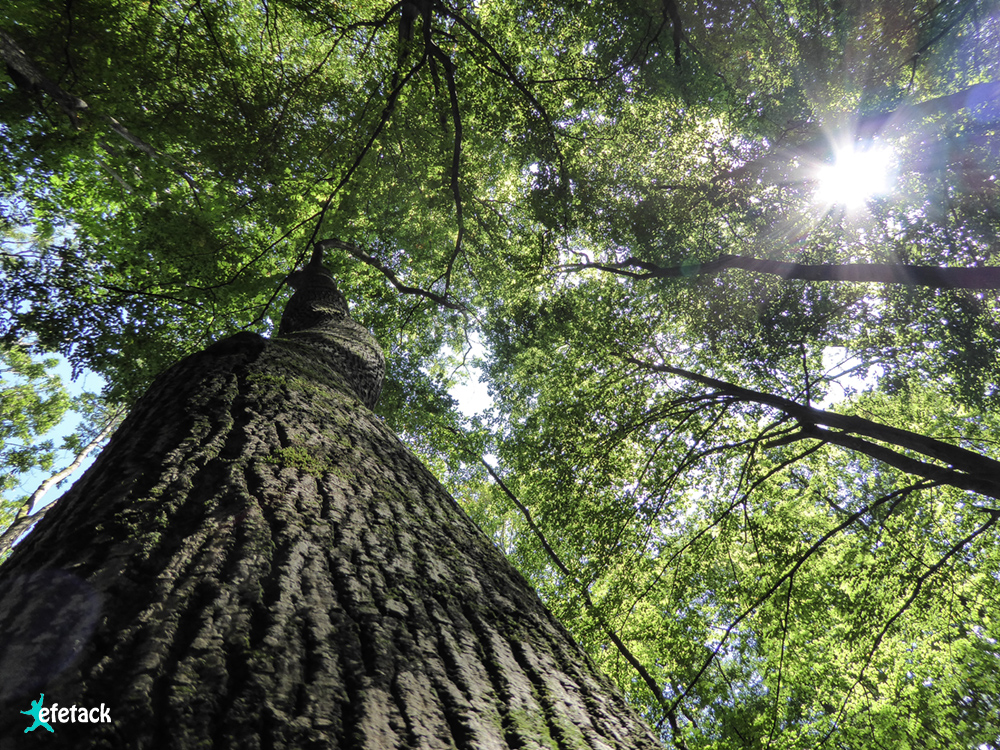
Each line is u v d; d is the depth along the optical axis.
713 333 10.45
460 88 9.01
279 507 1.49
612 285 11.49
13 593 1.10
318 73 8.53
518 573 1.92
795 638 9.77
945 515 9.99
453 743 0.90
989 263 8.45
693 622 9.60
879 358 9.53
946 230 8.59
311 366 3.15
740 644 9.91
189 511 1.39
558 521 10.43
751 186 9.56
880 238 9.27
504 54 9.16
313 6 7.53
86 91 6.82
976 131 7.77
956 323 8.41
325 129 8.45
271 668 0.95
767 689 11.16
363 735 0.86
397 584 1.36
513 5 9.05
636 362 11.38
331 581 1.27
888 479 11.06
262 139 7.79
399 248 11.38
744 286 9.98
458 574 1.59
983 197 8.12
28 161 7.23
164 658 0.92
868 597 9.27
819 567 10.40
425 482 2.31
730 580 10.41
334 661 1.02
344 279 10.73
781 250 9.98
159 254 7.90
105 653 0.91
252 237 8.62
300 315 5.28
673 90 8.95
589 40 9.13
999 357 8.14
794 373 10.31
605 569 9.68
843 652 9.45
